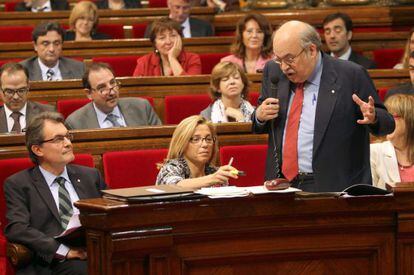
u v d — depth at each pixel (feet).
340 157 27.43
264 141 37.65
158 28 52.01
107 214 21.95
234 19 65.77
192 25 62.64
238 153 35.37
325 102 27.53
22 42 59.77
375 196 24.40
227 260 23.72
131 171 34.81
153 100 47.42
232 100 41.91
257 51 52.19
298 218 24.17
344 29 54.85
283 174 27.96
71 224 25.17
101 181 31.86
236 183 35.35
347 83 27.63
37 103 42.50
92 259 22.86
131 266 22.57
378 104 27.68
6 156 34.53
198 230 23.25
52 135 30.17
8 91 41.09
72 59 52.65
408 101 32.89
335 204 24.25
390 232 24.88
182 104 45.21
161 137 36.78
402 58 55.16
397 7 64.95
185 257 23.30
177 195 22.80
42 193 30.32
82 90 46.78
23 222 29.37
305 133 27.78
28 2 71.51
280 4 66.33
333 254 24.63
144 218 22.36
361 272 24.93
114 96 40.57
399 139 32.99
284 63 27.30
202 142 30.25
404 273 24.80
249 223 23.76
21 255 28.81
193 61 53.06
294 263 24.45
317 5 67.82
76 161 33.60
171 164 30.35
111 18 64.18
